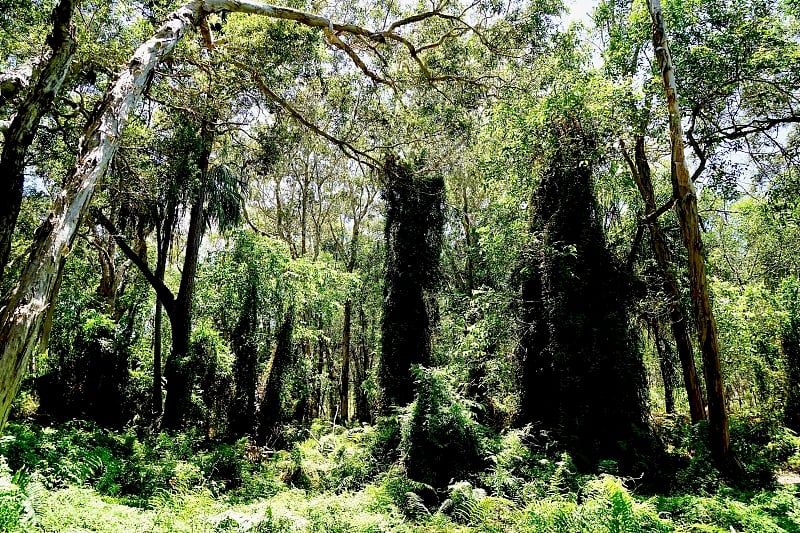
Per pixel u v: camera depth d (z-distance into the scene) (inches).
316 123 596.1
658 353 641.0
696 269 393.4
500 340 505.0
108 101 178.7
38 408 552.1
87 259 715.4
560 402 415.2
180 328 599.8
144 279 735.1
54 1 350.9
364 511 274.2
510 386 484.4
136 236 667.4
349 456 426.9
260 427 600.7
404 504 318.7
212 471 402.3
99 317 589.0
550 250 430.6
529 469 348.8
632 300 441.1
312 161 983.0
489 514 276.4
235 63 399.9
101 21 364.8
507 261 530.3
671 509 273.0
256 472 431.2
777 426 462.0
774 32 422.3
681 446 399.2
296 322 765.3
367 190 978.7
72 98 402.3
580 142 443.2
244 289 692.1
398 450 408.8
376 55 462.6
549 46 496.1
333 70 584.7
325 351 1117.7
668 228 553.6
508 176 549.3
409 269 534.6
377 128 553.0
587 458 378.0
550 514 237.3
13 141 202.5
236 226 679.1
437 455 360.8
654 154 538.9
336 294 840.9
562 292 422.9
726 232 925.8
